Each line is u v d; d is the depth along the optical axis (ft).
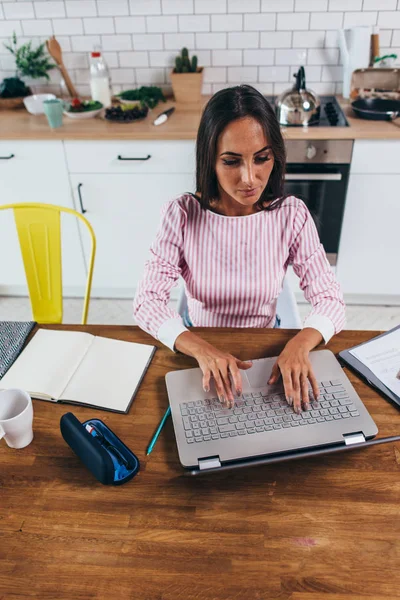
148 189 7.58
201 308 4.52
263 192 4.14
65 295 9.00
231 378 3.29
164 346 3.69
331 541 2.38
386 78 7.84
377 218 7.53
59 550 2.37
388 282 8.17
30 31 8.39
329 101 8.20
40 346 3.66
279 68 8.39
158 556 2.34
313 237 4.22
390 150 6.95
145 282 4.05
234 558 2.32
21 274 8.61
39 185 7.69
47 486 2.68
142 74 8.69
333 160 7.09
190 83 8.12
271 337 3.71
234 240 4.19
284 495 2.60
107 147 7.26
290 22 7.95
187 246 4.25
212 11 7.97
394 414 3.05
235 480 2.68
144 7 8.02
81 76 8.82
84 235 8.11
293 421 2.95
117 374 3.41
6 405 2.98
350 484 2.64
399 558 2.30
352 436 2.85
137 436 2.97
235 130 3.42
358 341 3.68
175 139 7.11
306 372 3.20
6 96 8.65
